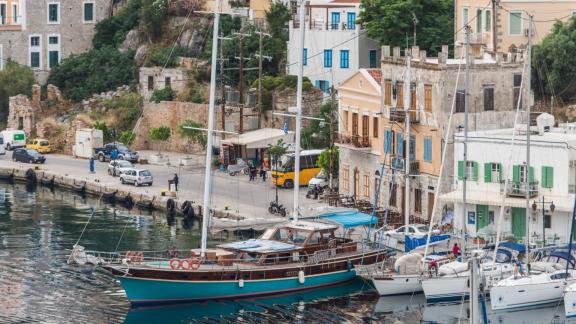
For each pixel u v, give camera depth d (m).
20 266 148.62
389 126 168.25
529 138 140.75
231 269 136.25
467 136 150.50
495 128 164.12
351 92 177.38
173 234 164.88
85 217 176.75
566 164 148.38
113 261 139.50
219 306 135.38
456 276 134.00
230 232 165.00
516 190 150.88
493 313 131.25
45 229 168.25
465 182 139.00
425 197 163.12
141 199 184.38
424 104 163.00
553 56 181.00
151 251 151.12
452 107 147.62
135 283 134.00
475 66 162.12
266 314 132.62
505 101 164.50
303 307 134.75
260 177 195.38
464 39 177.00
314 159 188.25
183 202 177.38
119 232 166.38
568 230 148.38
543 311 132.38
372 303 135.62
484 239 149.25
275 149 191.38
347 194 177.75
